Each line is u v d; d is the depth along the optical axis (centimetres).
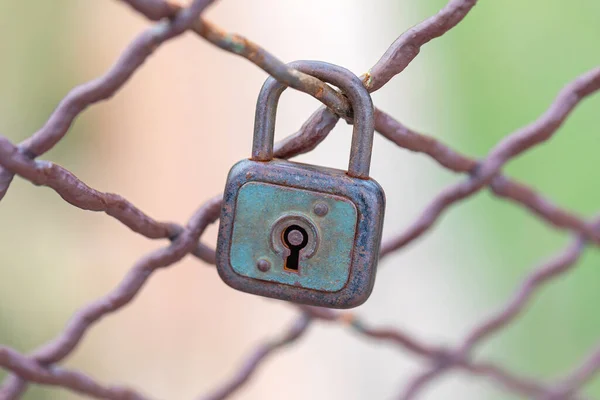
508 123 775
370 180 112
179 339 670
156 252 137
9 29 733
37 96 736
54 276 644
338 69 109
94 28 772
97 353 627
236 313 690
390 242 160
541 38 755
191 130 778
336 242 112
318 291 114
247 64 802
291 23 854
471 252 725
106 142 757
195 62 796
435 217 159
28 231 653
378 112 127
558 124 152
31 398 505
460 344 221
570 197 652
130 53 112
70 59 758
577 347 585
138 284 141
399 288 710
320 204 111
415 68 869
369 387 647
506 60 787
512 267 701
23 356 145
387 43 859
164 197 759
